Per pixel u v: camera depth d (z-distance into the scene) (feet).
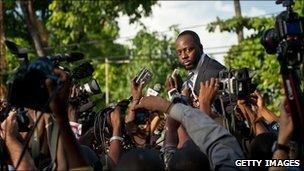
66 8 69.97
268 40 12.19
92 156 13.91
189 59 16.70
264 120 15.38
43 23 72.28
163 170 11.35
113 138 14.16
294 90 11.44
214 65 16.42
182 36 16.89
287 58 11.61
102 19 68.85
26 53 12.54
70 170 11.44
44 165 13.38
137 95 15.03
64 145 11.40
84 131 17.15
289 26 11.64
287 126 11.45
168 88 15.71
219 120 14.10
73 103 16.46
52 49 70.59
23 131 13.43
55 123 12.31
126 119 14.60
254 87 14.65
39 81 11.35
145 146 14.75
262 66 54.44
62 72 11.62
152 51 64.54
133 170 10.87
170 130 13.14
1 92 48.24
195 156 11.47
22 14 67.87
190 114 12.17
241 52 56.85
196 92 16.12
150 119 15.28
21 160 11.92
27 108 12.59
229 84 14.16
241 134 14.30
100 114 15.46
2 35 54.13
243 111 14.38
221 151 11.87
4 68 51.78
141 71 15.24
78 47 74.43
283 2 11.89
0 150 12.57
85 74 14.26
